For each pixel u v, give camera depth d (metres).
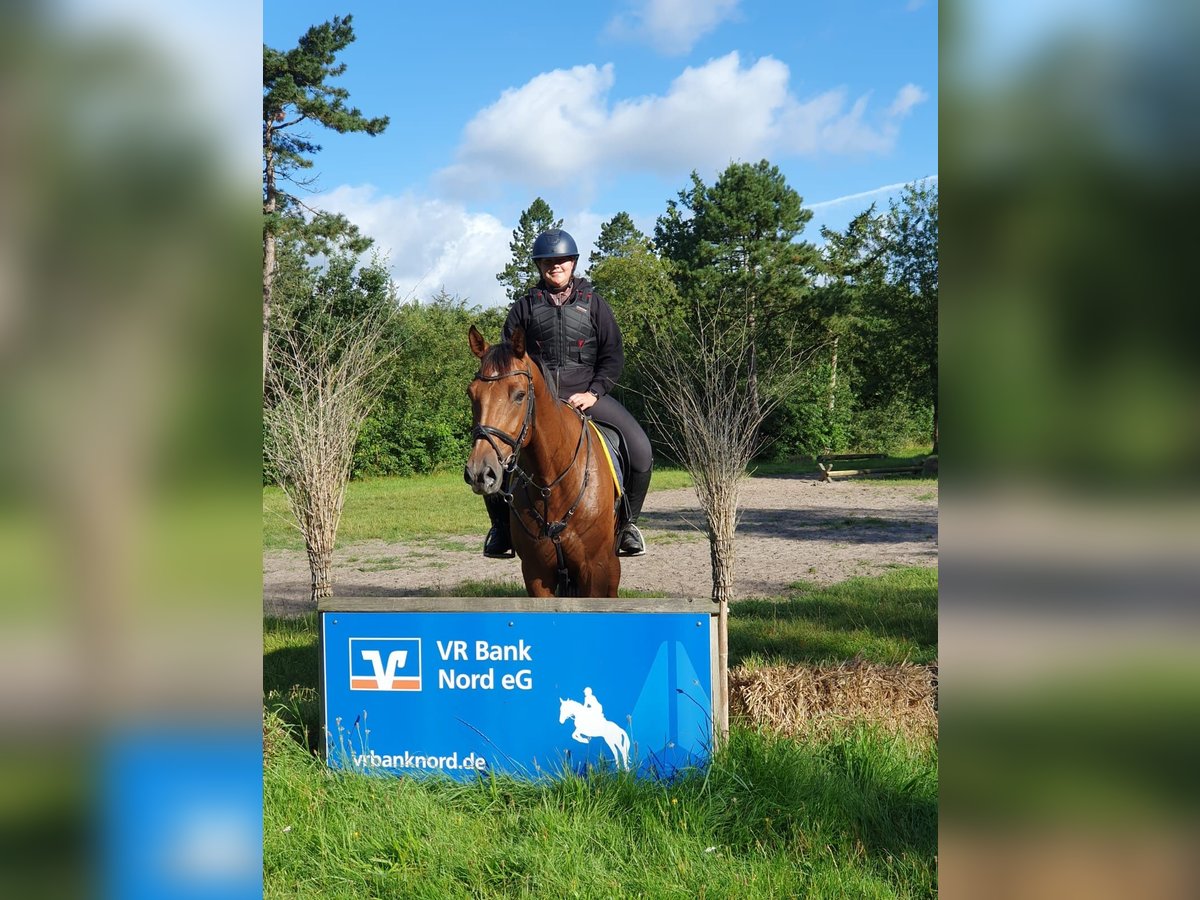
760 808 3.81
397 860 3.56
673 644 4.26
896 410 34.94
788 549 12.74
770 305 38.72
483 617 4.35
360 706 4.43
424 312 32.66
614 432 5.43
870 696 4.73
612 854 3.52
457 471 31.17
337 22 24.94
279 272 14.85
